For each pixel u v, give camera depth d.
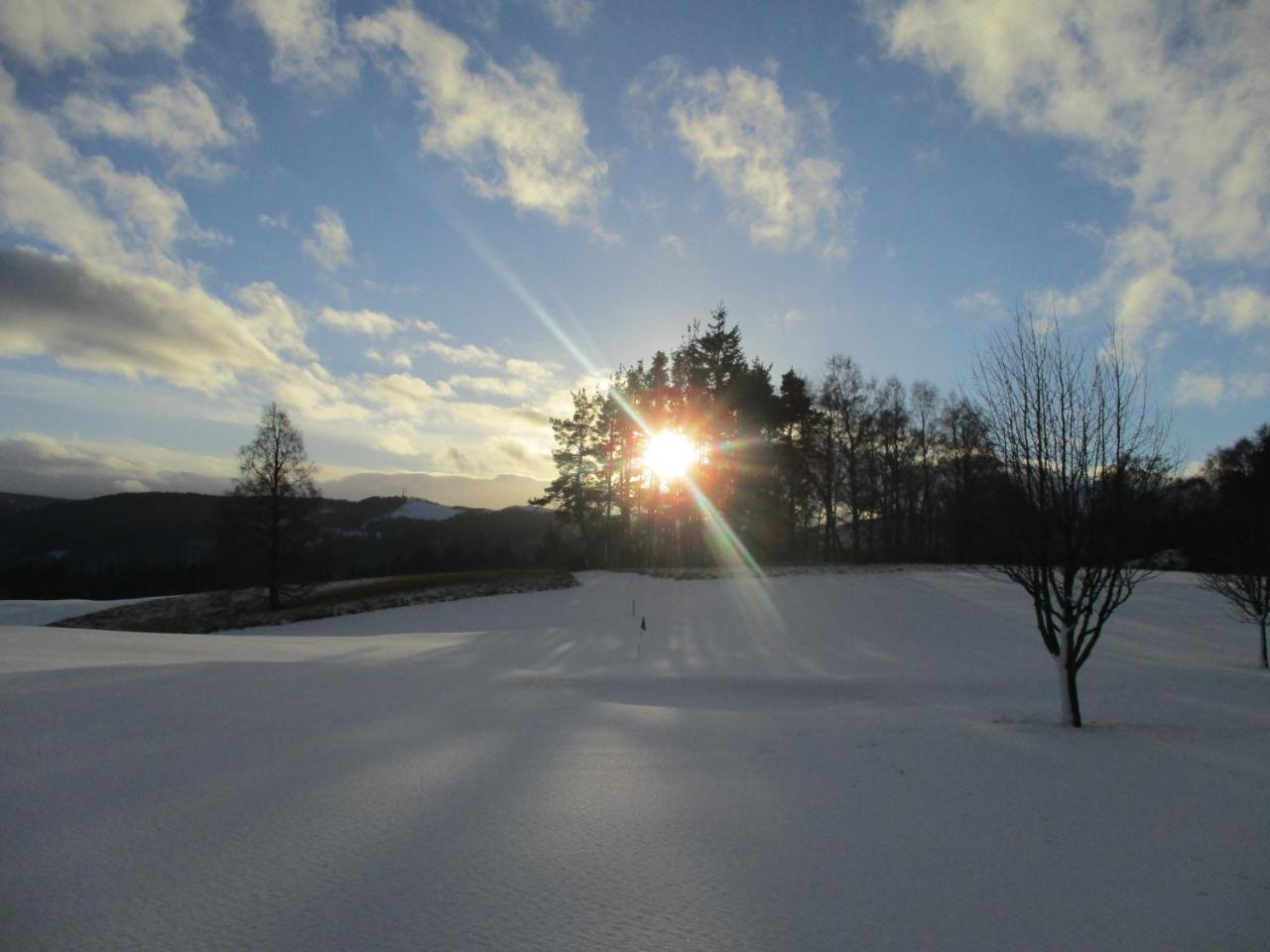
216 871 4.78
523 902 4.41
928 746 8.65
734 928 4.12
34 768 6.86
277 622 32.16
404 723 9.50
